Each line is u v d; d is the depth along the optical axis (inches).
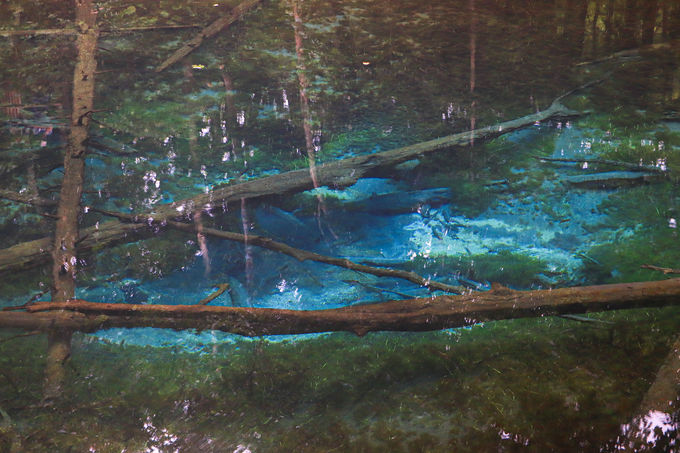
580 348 116.3
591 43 278.1
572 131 204.4
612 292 118.5
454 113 214.2
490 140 193.0
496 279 139.5
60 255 133.7
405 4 326.3
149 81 232.5
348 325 114.4
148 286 137.3
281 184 161.9
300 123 207.9
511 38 282.0
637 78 241.6
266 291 138.2
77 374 109.1
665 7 327.3
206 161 184.9
